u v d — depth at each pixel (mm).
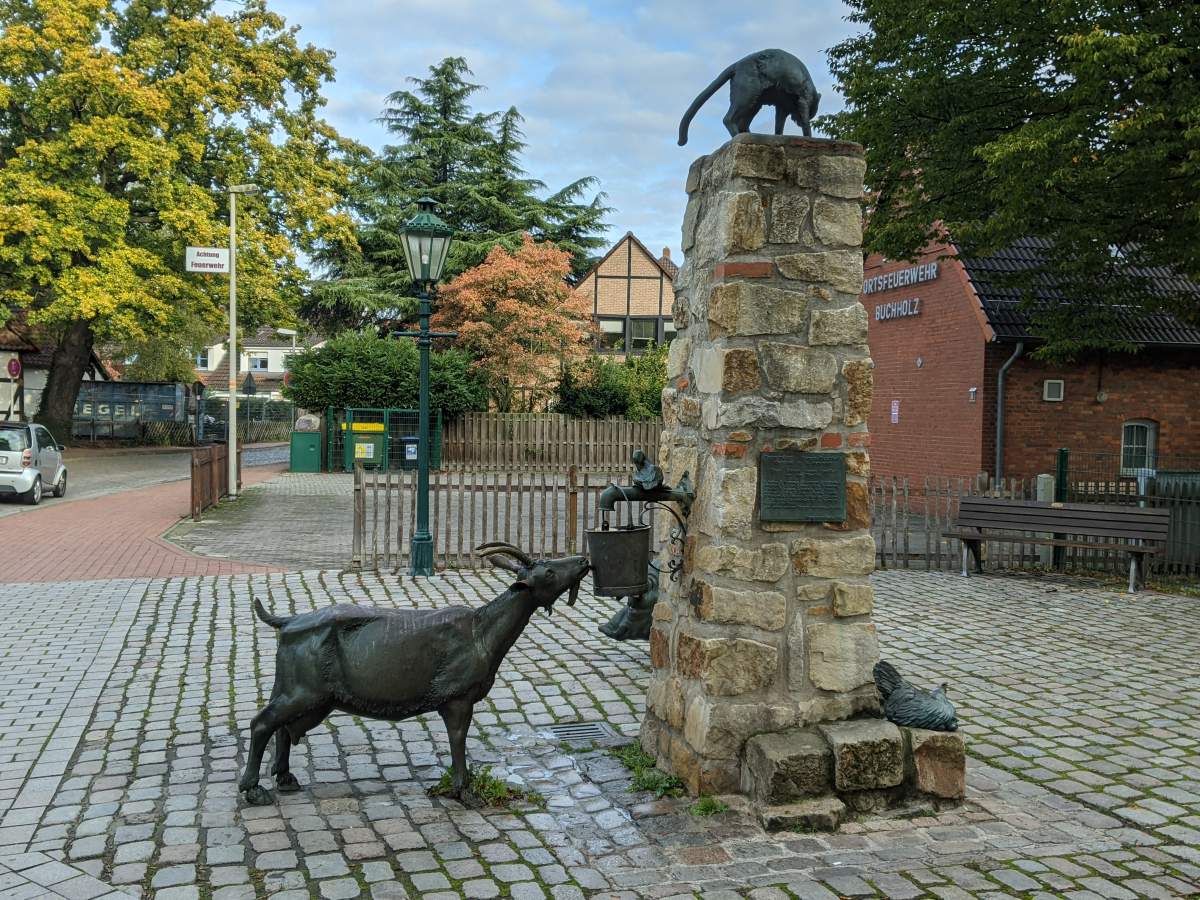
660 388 35656
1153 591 11516
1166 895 3969
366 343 31000
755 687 4832
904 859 4262
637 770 5262
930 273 21031
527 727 6160
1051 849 4406
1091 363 19547
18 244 27250
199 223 28781
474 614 4922
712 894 3916
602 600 10258
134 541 14523
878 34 16062
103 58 27609
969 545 12727
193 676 7215
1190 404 19922
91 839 4383
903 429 22438
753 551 4824
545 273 34438
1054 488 13641
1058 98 13914
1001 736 6145
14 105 29375
